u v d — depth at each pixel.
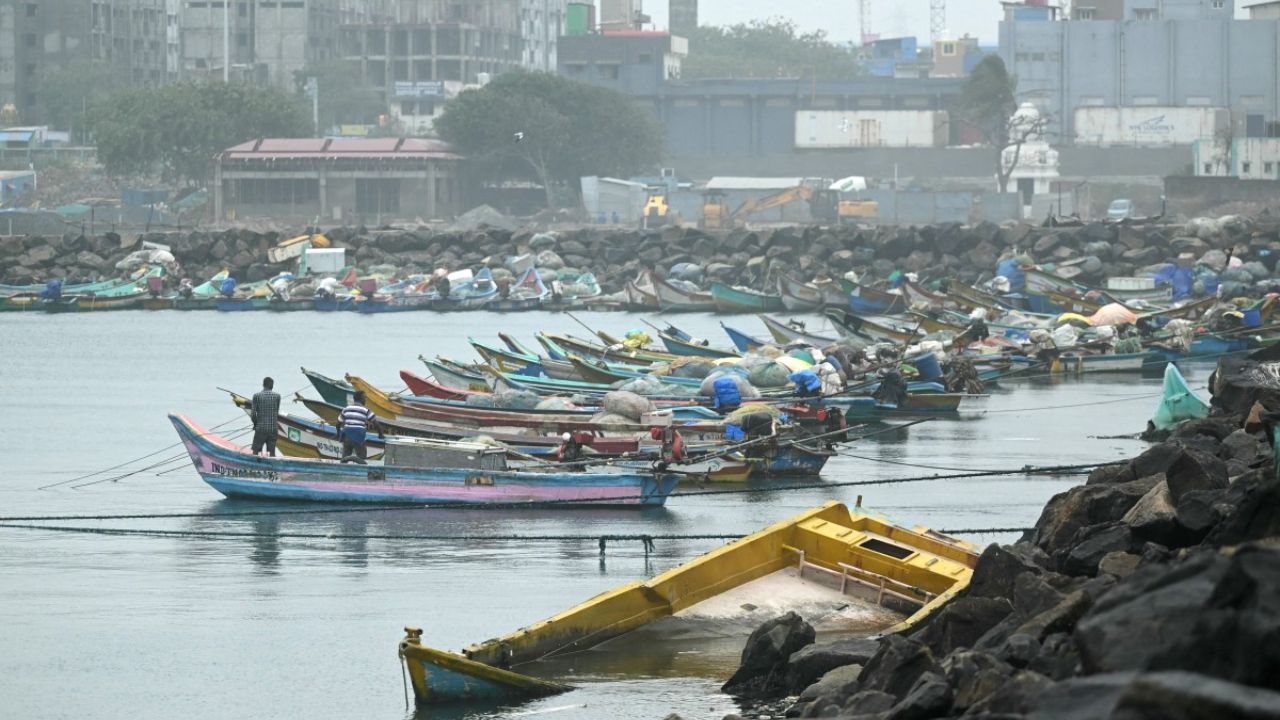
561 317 184.00
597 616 37.50
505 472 61.75
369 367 125.94
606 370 99.50
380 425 66.81
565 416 71.56
